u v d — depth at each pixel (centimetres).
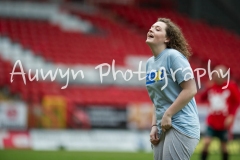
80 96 6350
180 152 1759
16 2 7981
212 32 9069
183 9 9356
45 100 5406
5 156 4175
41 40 7450
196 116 1805
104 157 4369
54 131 5391
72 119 5462
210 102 3794
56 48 7369
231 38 9144
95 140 5466
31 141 5272
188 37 8775
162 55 1794
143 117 5653
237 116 5894
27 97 5972
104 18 8600
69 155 4456
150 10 9119
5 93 5991
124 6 9038
